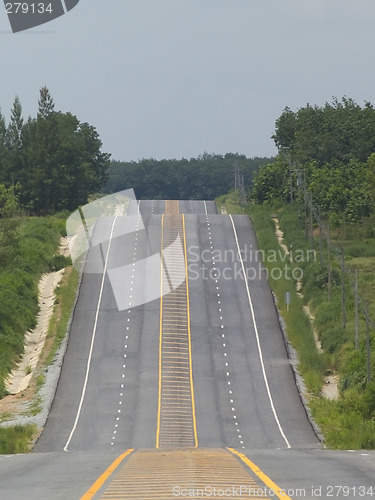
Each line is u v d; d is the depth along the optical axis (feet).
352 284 365.61
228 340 334.44
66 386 286.87
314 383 290.97
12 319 346.33
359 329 330.75
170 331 341.62
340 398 276.41
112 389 284.00
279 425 250.16
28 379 301.63
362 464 116.57
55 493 88.89
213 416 260.21
